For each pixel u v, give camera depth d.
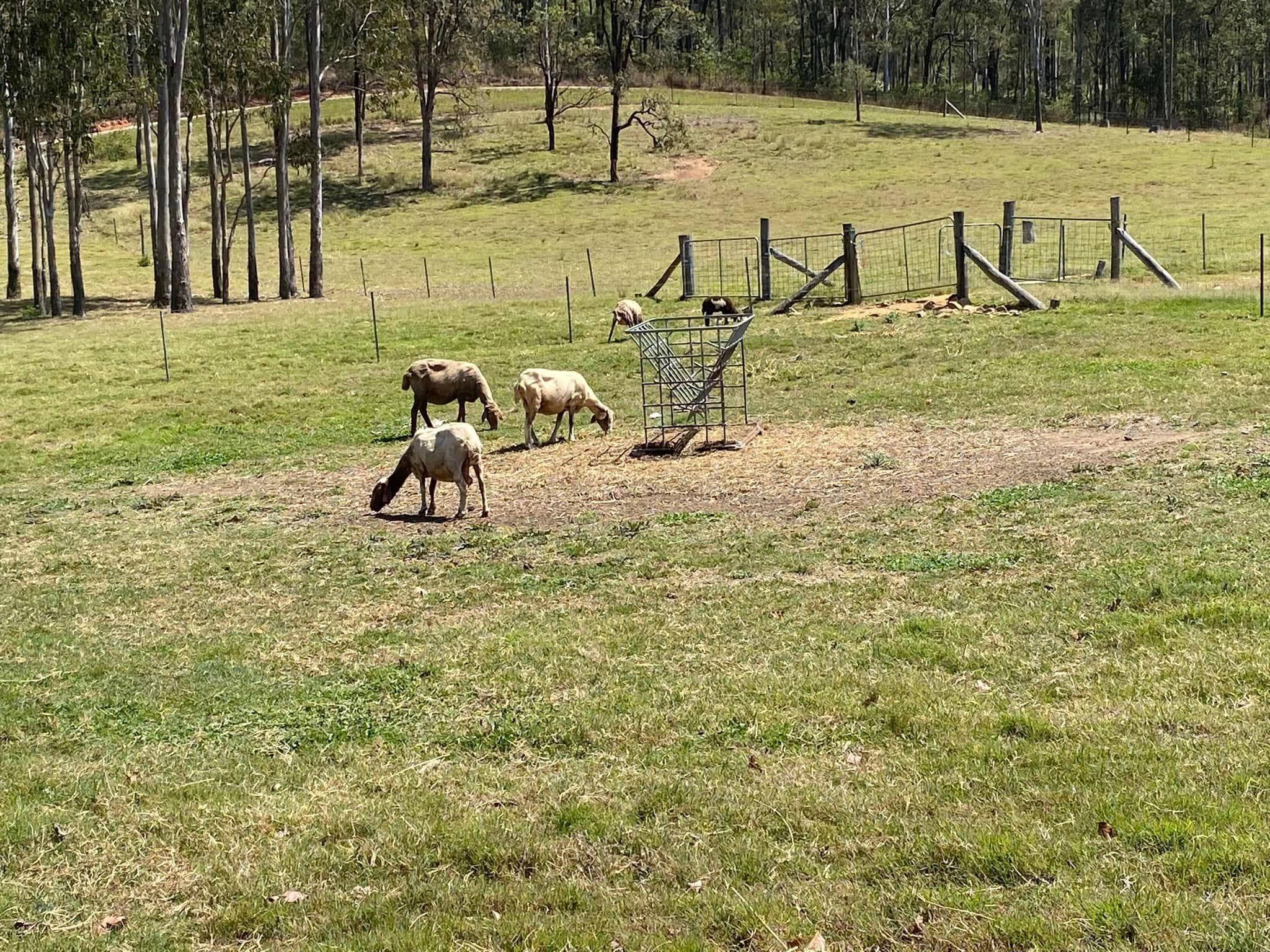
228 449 23.39
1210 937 5.55
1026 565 11.88
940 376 22.86
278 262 56.41
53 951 6.50
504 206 66.50
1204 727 7.84
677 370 19.64
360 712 9.74
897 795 7.38
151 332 37.62
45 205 44.41
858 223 54.38
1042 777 7.39
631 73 97.56
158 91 46.06
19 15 42.84
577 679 9.97
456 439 16.31
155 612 13.41
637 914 6.40
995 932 5.80
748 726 8.70
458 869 7.11
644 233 56.62
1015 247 42.06
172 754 9.18
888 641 10.11
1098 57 121.94
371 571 14.27
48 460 23.83
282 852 7.43
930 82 122.06
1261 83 118.75
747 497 15.98
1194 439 16.45
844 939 5.95
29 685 11.12
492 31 77.56
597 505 16.39
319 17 49.41
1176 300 28.02
